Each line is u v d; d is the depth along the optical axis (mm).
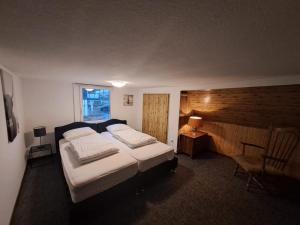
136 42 914
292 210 1922
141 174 2217
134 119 4895
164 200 2047
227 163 3293
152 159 2369
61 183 2357
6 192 1554
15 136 2008
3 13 596
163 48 1002
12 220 1659
